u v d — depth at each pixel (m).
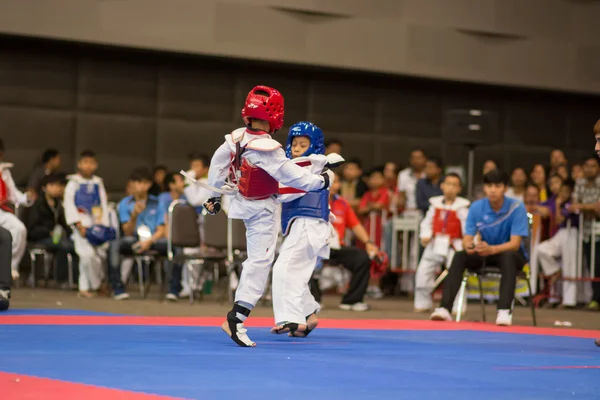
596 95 17.52
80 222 11.15
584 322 8.98
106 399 3.13
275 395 3.31
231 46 14.77
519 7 16.70
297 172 5.27
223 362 4.34
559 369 4.45
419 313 9.81
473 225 8.32
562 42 17.02
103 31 13.98
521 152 17.80
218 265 11.26
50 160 13.27
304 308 6.04
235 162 5.40
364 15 15.63
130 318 7.23
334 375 3.94
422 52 16.06
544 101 18.00
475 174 17.39
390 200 13.34
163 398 3.18
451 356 4.97
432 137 17.27
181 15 14.45
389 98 16.97
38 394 3.21
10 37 13.87
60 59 14.75
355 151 16.72
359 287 10.11
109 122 15.07
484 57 16.52
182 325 6.72
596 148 5.89
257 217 5.36
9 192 9.09
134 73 15.24
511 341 6.18
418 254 12.41
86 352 4.67
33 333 5.75
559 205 12.16
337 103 16.61
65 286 12.68
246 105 5.31
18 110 14.49
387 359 4.69
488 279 9.02
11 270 8.02
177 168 15.50
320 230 6.00
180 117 15.56
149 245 10.84
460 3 16.28
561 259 12.09
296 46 15.20
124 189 15.16
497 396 3.44
